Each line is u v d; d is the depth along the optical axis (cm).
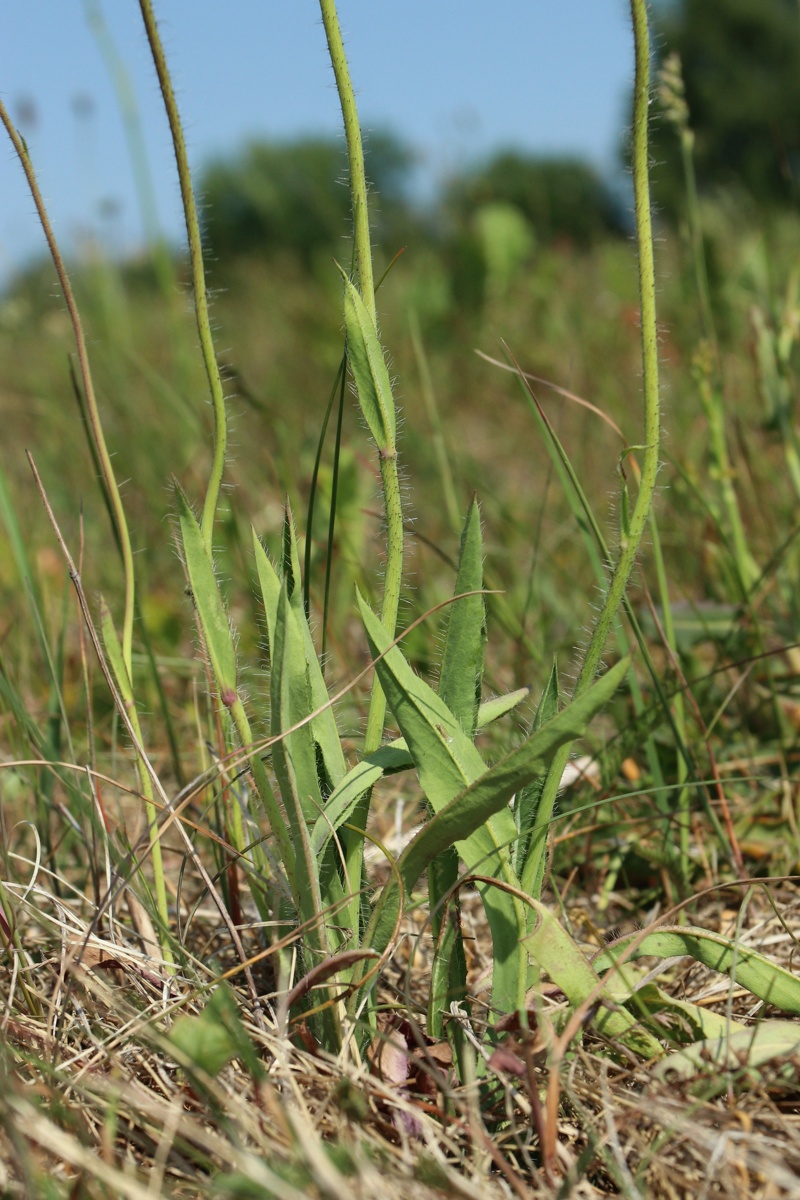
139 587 52
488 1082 40
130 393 112
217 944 48
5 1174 37
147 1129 39
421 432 110
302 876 40
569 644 64
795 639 60
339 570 69
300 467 76
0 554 77
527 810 42
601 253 163
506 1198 37
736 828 54
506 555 72
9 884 45
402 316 153
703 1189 37
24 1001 44
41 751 51
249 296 182
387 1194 36
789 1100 40
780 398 65
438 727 40
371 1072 41
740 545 61
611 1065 40
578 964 40
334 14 39
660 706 51
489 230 159
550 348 132
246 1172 36
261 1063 41
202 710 62
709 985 46
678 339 102
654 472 40
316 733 42
